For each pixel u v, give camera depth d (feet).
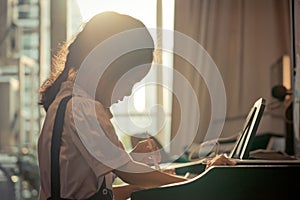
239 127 15.43
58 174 5.16
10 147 15.14
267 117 14.49
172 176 5.55
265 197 5.43
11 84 15.43
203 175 5.45
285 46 15.81
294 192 5.42
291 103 11.13
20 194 14.08
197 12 15.58
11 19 15.81
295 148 8.93
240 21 15.89
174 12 15.49
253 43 15.93
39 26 15.96
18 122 15.35
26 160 14.56
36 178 14.25
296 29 8.63
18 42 15.83
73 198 5.14
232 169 5.44
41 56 15.67
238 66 15.71
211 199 5.43
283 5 15.88
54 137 5.20
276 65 15.12
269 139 12.68
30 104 15.44
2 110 15.33
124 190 6.83
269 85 15.65
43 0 15.94
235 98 15.64
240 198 5.42
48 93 5.41
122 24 5.35
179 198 5.40
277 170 5.44
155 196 5.40
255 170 5.45
